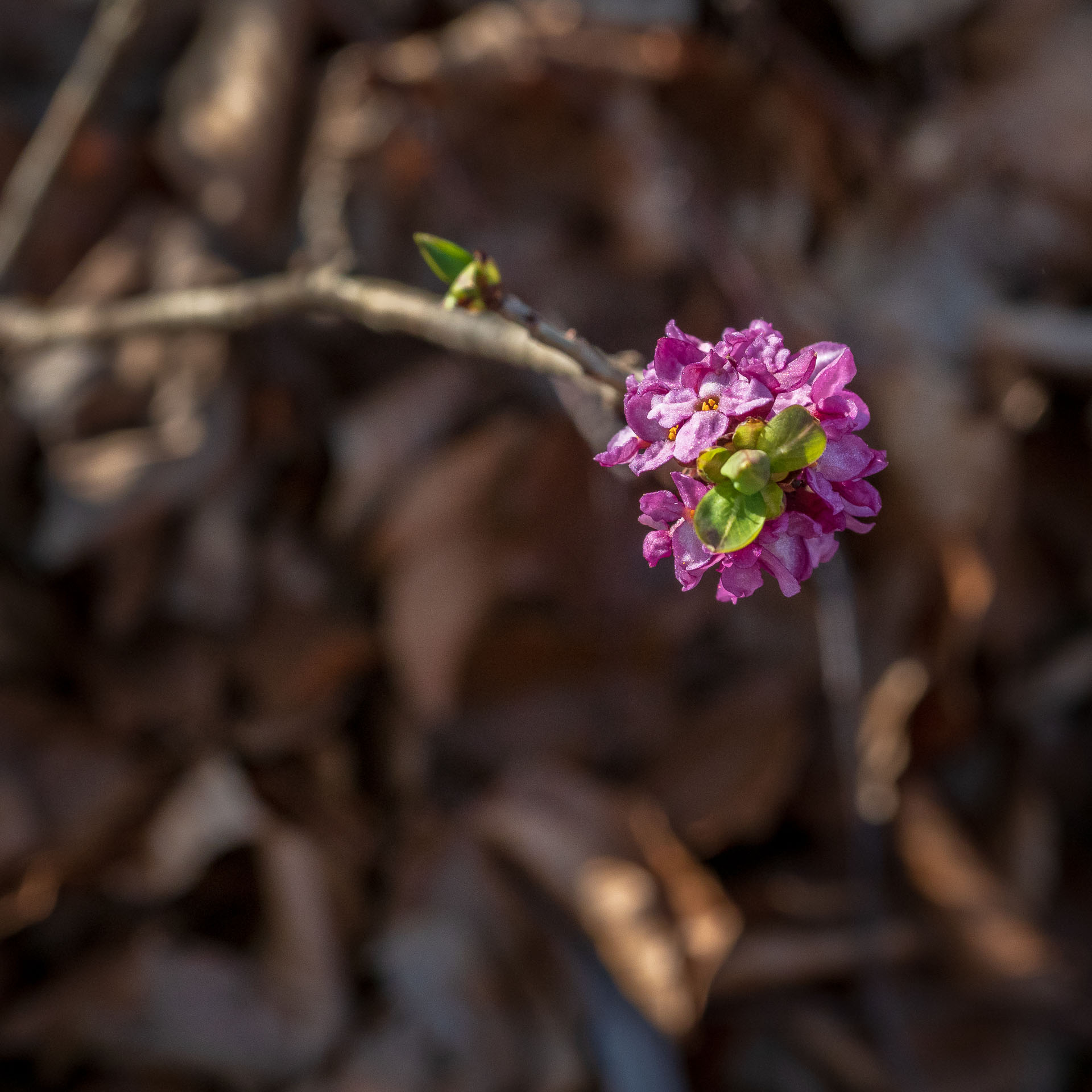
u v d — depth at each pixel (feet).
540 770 2.74
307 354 2.75
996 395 2.82
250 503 2.70
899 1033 2.70
